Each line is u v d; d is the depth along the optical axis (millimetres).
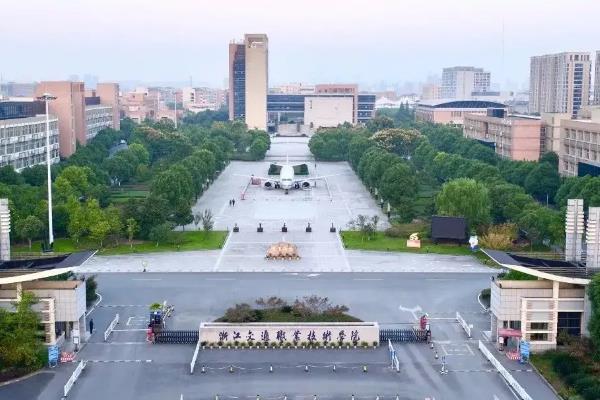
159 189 194875
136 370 101812
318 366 103812
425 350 110125
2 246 118188
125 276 150625
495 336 113312
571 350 102812
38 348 102938
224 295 136875
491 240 168625
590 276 107188
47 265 112188
